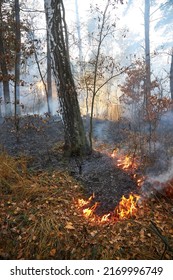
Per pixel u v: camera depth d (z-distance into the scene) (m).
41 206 3.99
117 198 4.29
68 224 3.62
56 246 3.33
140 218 3.85
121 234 3.52
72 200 4.23
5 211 3.86
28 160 5.53
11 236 3.48
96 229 3.60
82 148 5.57
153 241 3.40
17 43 6.60
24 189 4.32
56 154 5.77
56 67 5.20
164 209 4.07
